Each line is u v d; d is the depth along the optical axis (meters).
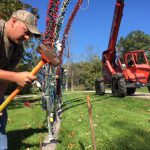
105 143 3.80
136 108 6.96
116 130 4.52
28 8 10.39
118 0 11.08
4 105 2.01
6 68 2.27
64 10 4.77
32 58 4.22
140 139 3.94
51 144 3.87
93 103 8.34
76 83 31.08
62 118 5.81
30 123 5.42
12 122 5.77
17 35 2.04
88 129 4.66
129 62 10.96
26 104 3.73
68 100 9.65
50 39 4.51
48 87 4.14
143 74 10.80
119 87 10.02
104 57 11.59
